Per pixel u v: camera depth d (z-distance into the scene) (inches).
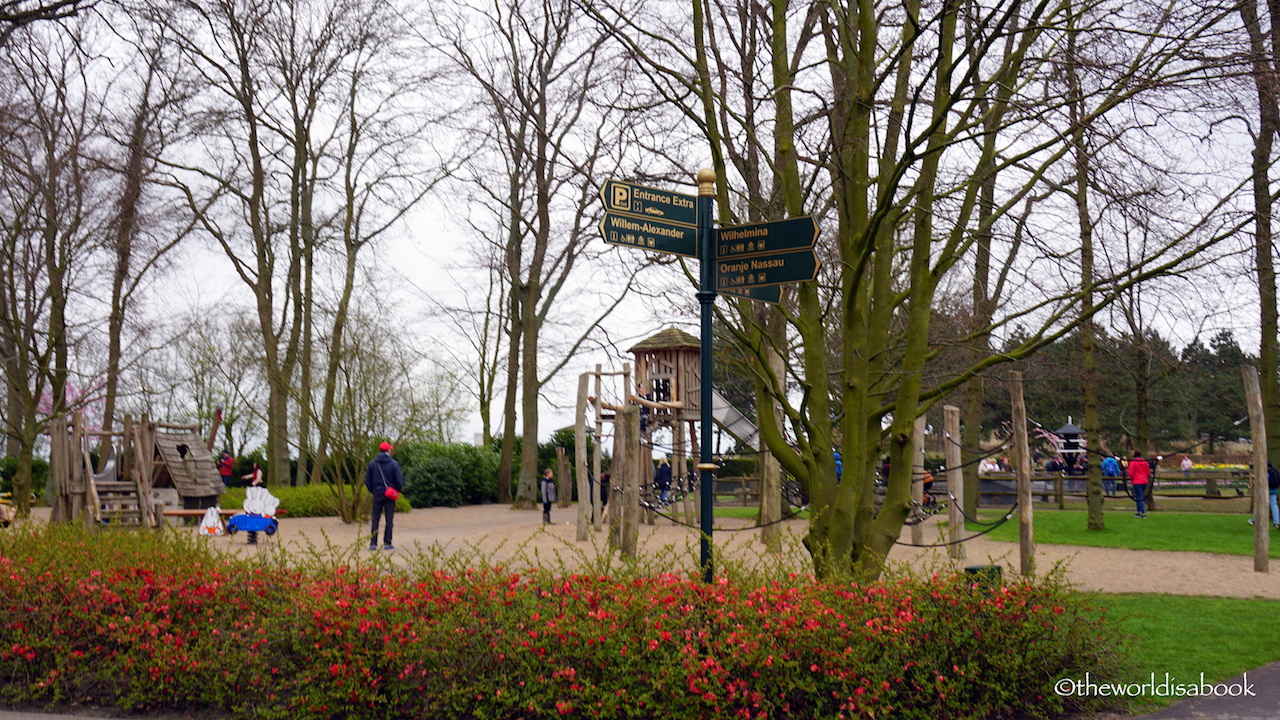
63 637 298.2
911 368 363.3
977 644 259.9
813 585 271.1
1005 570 494.0
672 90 395.9
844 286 363.9
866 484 362.3
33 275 1018.7
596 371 883.4
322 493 1112.2
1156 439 1674.5
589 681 245.8
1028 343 355.9
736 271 301.6
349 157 1315.2
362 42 1224.2
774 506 673.0
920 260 362.9
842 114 377.1
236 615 296.4
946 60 351.9
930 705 253.8
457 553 321.7
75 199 1050.1
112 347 1206.3
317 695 264.1
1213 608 430.0
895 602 262.5
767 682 241.9
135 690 282.7
